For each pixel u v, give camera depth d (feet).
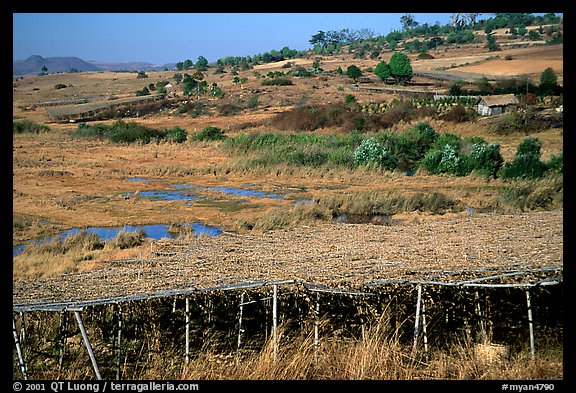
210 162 98.37
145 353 24.48
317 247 38.91
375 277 26.73
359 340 22.79
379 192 69.56
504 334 25.21
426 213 61.41
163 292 25.04
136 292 25.90
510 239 38.75
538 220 48.62
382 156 87.51
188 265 32.89
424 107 127.95
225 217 60.49
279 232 49.62
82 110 189.06
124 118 183.42
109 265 39.11
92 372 22.62
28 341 25.72
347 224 52.44
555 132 109.29
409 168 90.63
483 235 41.34
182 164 96.58
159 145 120.78
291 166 88.43
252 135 113.29
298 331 24.54
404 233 44.78
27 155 102.47
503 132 111.65
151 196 71.97
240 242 43.50
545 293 27.17
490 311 26.13
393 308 25.29
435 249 35.17
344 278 26.53
